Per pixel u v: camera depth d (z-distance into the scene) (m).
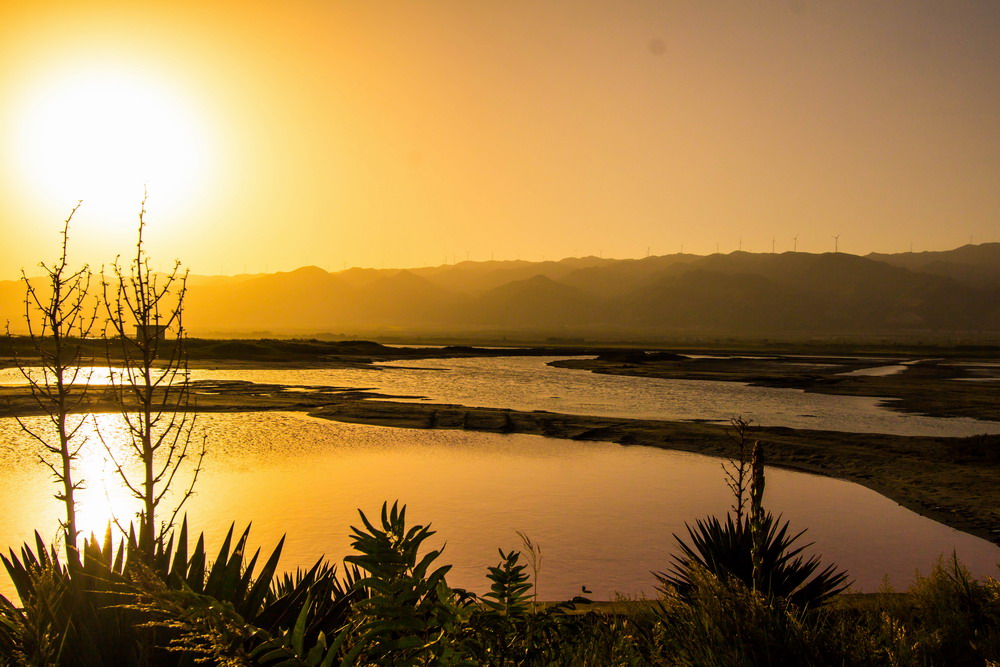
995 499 20.00
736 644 3.86
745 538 6.62
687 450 27.59
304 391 49.22
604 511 17.23
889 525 16.91
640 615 6.38
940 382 71.06
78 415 30.38
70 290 6.06
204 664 2.65
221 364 75.75
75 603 2.91
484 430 32.22
